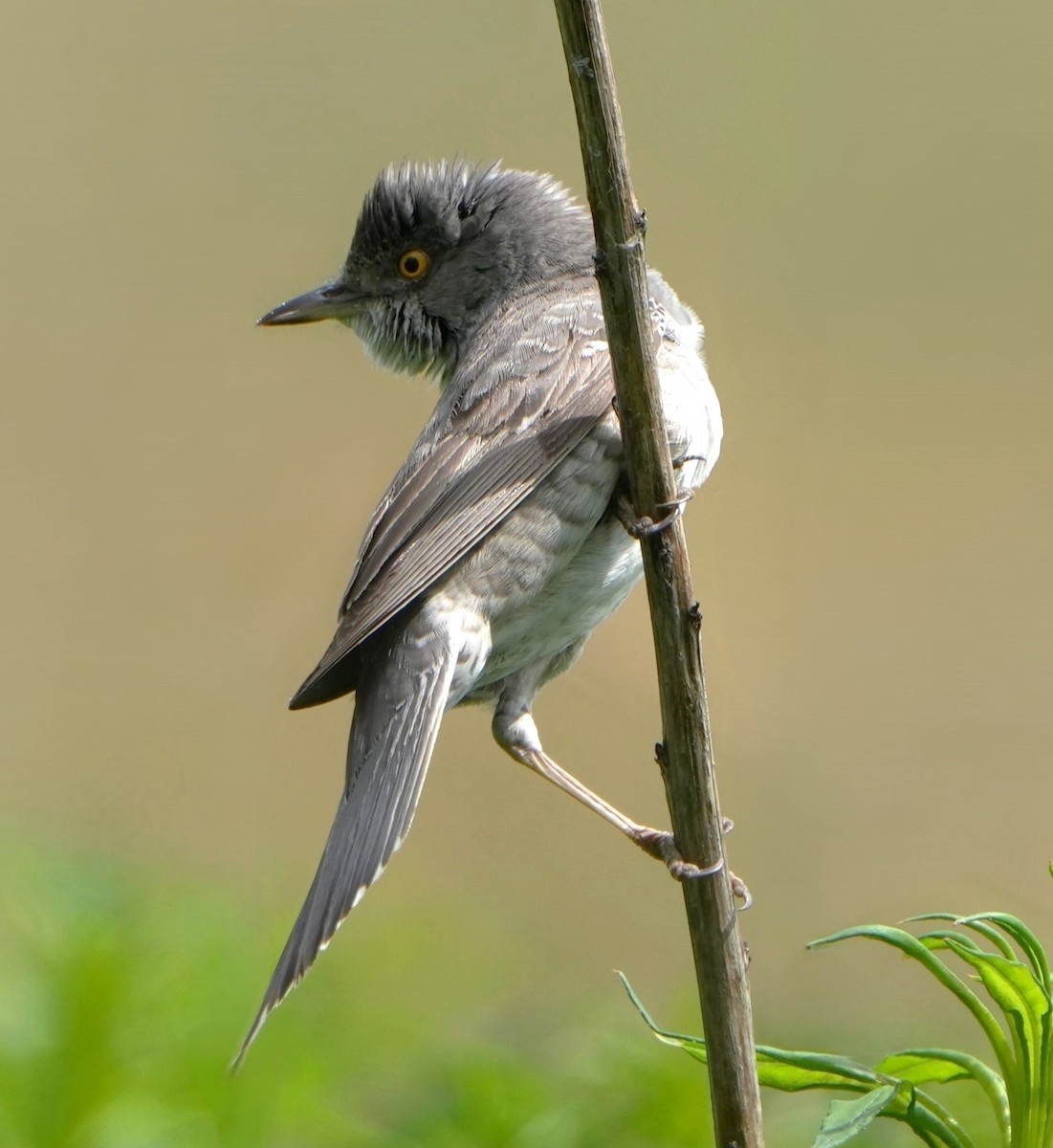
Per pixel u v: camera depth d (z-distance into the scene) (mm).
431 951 11047
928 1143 5852
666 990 13883
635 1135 8516
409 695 9188
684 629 7105
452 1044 9430
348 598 9711
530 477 9461
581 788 9984
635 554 9758
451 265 11359
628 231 7039
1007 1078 5766
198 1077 8359
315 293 11703
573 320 10117
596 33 6805
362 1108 8891
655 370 7203
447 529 9398
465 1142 8461
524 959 11836
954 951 5715
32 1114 8016
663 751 7086
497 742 10227
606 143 6965
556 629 9859
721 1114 6430
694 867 6848
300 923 8156
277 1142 8445
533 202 11453
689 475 9891
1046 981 5625
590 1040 9602
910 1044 10312
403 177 11531
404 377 11789
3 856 9688
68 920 8734
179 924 8844
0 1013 8195
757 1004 11961
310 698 9758
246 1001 8672
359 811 8828
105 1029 8164
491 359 10094
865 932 5738
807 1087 6160
